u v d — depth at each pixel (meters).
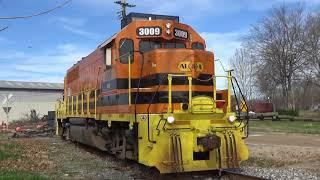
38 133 37.62
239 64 71.12
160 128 11.66
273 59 69.19
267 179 10.93
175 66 12.83
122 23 15.53
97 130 17.75
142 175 13.00
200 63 13.05
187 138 11.83
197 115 12.02
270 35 69.62
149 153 11.89
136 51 13.91
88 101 19.14
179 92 12.70
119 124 14.92
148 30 13.96
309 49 66.38
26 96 81.19
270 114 55.59
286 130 35.44
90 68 18.89
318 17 65.69
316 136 29.17
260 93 71.00
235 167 12.20
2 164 15.43
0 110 77.50
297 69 68.38
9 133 41.47
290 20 68.56
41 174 13.41
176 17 15.15
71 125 24.09
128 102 13.59
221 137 12.14
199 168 11.88
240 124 12.57
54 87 84.56
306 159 16.48
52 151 20.86
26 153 19.56
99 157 17.77
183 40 14.20
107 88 15.60
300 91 88.81
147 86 13.28
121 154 14.66
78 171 14.20
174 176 12.53
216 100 12.96
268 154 18.14
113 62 14.64
